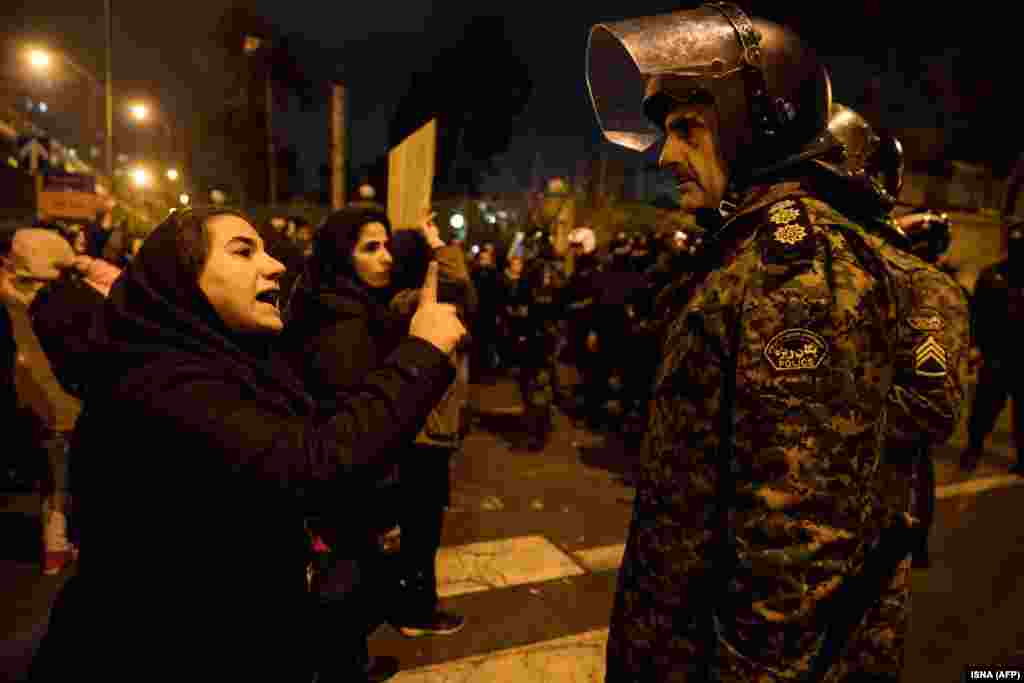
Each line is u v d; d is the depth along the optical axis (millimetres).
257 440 1094
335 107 9688
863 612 1145
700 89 1197
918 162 15086
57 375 2703
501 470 5543
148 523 1142
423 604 3066
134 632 1146
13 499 4605
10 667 2340
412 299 2631
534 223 12109
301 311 2363
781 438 980
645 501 1217
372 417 1161
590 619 3266
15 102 21500
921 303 1298
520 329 7934
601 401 6879
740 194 1238
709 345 1106
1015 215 3590
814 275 1016
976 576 3658
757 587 987
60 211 8570
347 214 2580
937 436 1283
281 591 1266
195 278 1195
